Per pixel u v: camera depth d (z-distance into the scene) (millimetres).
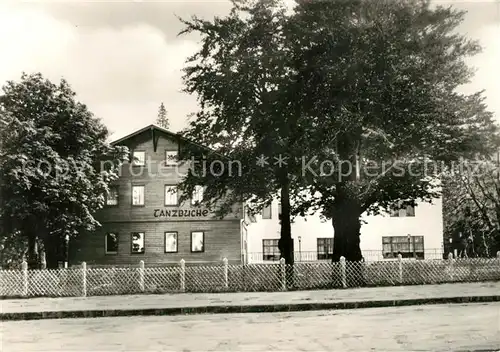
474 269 25234
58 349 11250
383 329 12648
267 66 24797
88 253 40844
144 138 41250
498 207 41375
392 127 24594
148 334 12836
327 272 23703
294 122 24641
